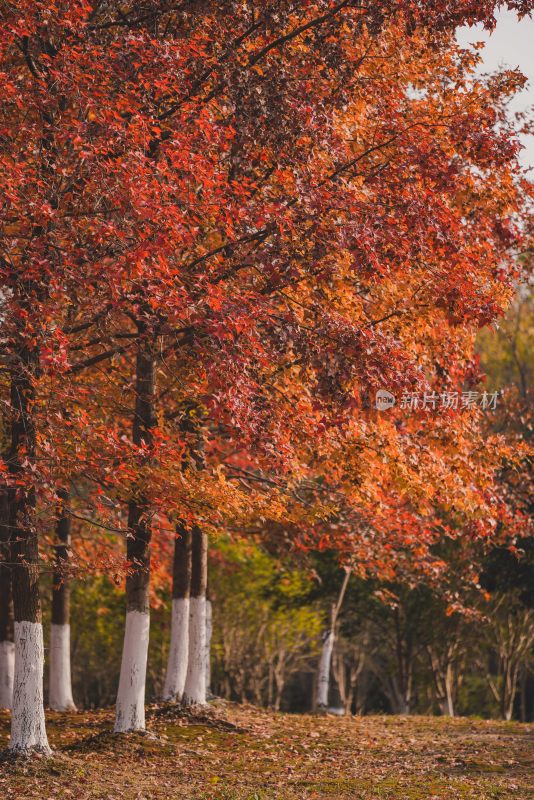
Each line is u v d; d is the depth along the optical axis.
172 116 15.37
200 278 13.18
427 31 16.30
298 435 15.09
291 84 14.97
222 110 14.74
